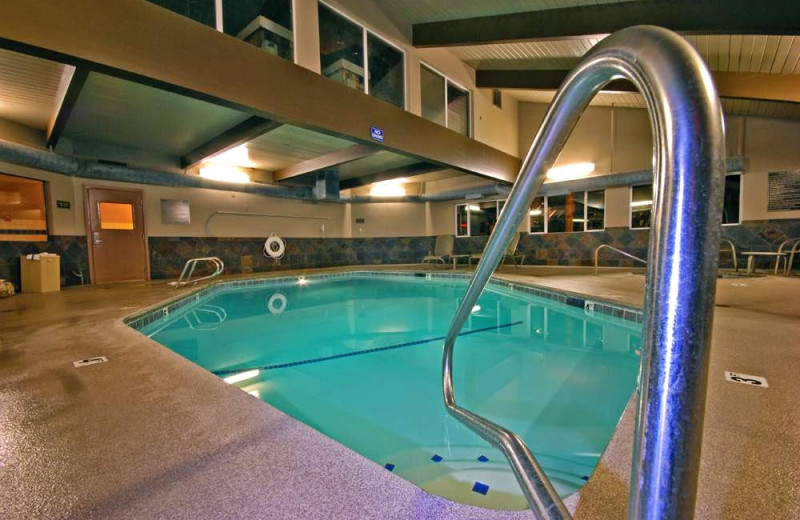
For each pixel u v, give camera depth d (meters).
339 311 4.79
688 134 0.28
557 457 1.44
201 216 7.21
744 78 4.70
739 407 1.22
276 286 6.90
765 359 1.70
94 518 0.76
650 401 0.32
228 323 4.11
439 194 9.30
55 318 2.96
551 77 6.67
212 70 3.31
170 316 4.04
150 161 6.28
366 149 5.66
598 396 2.05
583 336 3.37
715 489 0.81
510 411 1.87
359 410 1.95
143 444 1.04
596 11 4.32
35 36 2.43
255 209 8.01
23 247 4.99
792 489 0.80
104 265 6.05
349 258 9.71
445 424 1.76
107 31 2.72
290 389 2.26
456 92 7.23
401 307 5.06
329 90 4.36
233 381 2.39
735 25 3.51
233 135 4.94
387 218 10.05
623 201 7.64
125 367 1.74
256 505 0.78
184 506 0.78
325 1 4.94
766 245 6.16
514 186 0.74
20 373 1.66
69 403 1.33
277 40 4.38
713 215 0.28
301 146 5.95
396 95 6.06
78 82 3.06
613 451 0.97
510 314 4.30
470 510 0.74
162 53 2.99
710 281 0.28
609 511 0.72
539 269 7.70
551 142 0.62
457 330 1.28
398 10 5.77
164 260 6.74
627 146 7.59
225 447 1.02
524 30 4.90
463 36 5.58
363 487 0.83
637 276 5.92
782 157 6.00
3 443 1.06
